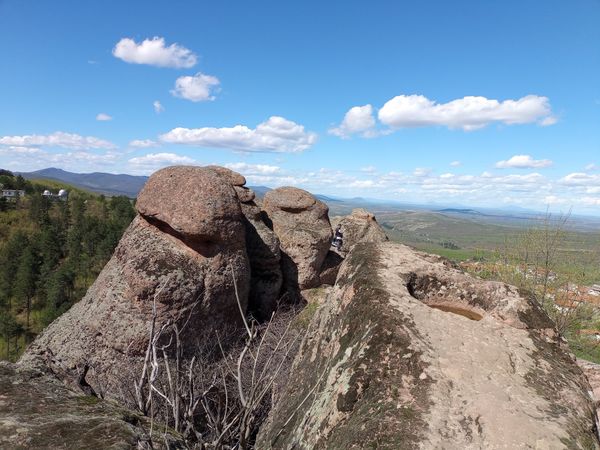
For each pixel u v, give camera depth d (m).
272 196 14.91
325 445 2.66
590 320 14.43
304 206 14.59
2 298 43.59
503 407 2.50
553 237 15.18
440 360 2.82
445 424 2.37
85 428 3.13
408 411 2.47
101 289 9.12
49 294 40.59
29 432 3.03
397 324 3.04
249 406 3.14
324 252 13.97
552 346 3.38
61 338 8.88
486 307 3.82
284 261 13.51
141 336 8.23
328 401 2.92
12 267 45.91
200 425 5.04
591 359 13.03
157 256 8.91
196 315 8.82
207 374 6.46
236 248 9.73
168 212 9.20
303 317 11.52
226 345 9.29
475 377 2.74
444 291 3.95
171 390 3.35
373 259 4.10
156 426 3.47
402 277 3.78
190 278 8.81
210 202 9.25
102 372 8.20
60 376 4.25
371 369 2.82
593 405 2.84
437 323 3.17
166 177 9.75
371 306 3.31
